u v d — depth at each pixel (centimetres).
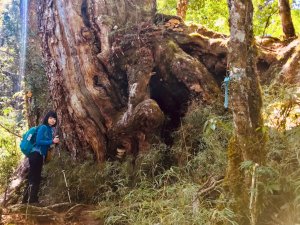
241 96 334
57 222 541
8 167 873
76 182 660
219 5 1028
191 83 630
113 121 666
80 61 674
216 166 437
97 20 676
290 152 360
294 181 332
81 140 705
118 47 659
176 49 661
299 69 573
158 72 665
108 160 662
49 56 713
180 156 578
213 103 599
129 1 714
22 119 1078
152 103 602
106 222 459
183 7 920
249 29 338
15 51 988
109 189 596
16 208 568
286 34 697
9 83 1127
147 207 425
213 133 475
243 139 336
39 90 888
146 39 665
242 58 335
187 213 350
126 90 690
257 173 318
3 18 1004
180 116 678
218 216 324
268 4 833
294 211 316
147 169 586
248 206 335
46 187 719
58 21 684
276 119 413
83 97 675
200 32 709
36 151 610
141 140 634
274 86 517
